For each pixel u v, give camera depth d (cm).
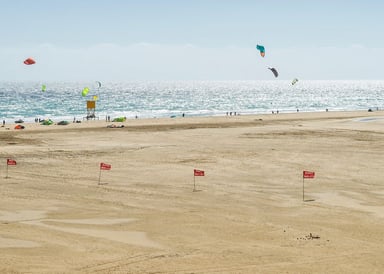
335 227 2444
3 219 2517
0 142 5794
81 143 5791
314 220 2581
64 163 4372
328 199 3095
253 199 3078
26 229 2344
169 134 6812
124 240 2186
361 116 10575
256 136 6544
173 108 16338
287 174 3938
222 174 3928
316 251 2045
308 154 4962
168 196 3136
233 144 5747
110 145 5625
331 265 1870
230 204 2939
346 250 2062
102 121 9675
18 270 1762
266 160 4600
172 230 2362
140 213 2695
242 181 3656
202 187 3428
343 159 4666
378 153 5050
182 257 1948
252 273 1767
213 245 2122
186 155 4897
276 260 1920
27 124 8825
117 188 3359
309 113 11994
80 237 2227
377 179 3750
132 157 4756
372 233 2338
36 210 2722
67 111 14225
